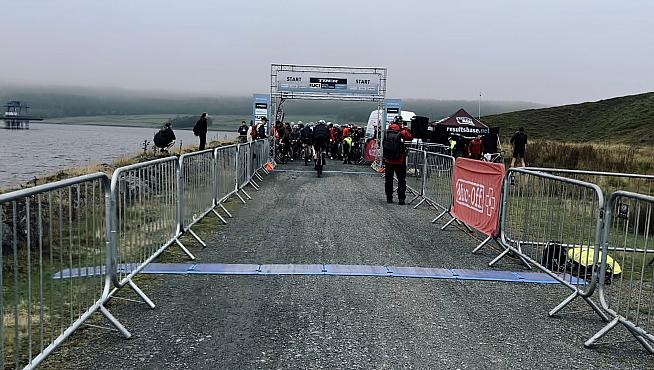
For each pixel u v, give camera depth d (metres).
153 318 4.53
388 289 5.48
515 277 6.09
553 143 30.64
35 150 47.41
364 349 3.96
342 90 21.47
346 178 17.62
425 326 4.48
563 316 4.87
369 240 7.85
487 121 114.44
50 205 3.84
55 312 4.54
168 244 6.35
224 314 4.65
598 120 95.56
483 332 4.40
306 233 8.23
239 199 11.69
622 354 4.06
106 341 4.03
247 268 6.14
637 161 24.52
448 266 6.50
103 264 4.85
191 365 3.63
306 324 4.45
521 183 7.10
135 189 5.35
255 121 26.20
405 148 11.72
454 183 8.89
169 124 20.91
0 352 3.07
